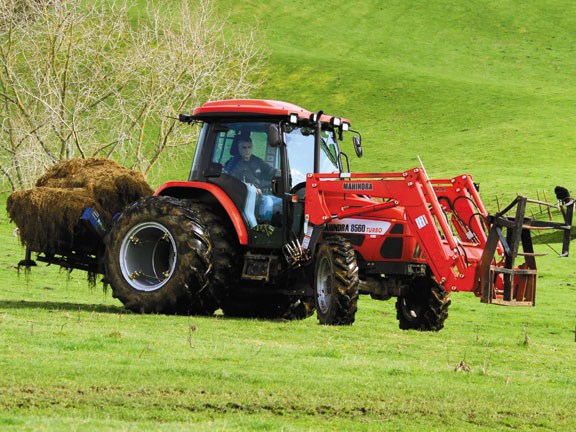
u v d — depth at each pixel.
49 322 34.19
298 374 25.66
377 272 41.41
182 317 38.94
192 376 24.30
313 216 40.81
